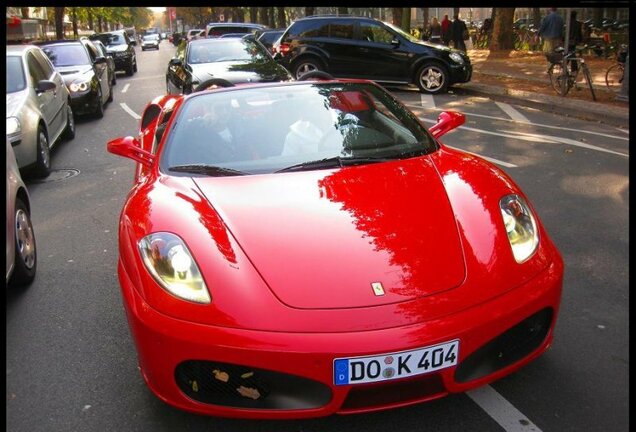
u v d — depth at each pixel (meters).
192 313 2.41
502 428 2.58
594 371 2.95
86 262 4.71
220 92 4.06
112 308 3.89
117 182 7.19
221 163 3.46
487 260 2.59
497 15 24.20
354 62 14.64
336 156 3.46
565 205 5.52
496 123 9.96
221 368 2.38
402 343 2.29
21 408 2.88
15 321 3.76
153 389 2.56
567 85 12.10
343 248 2.60
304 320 2.33
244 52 10.47
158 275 2.56
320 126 3.73
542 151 7.73
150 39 56.50
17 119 6.93
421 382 2.38
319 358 2.28
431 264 2.54
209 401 2.45
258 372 2.34
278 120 3.78
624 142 8.14
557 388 2.83
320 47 14.77
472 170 3.28
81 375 3.13
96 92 12.05
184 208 2.90
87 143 9.80
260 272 2.49
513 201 2.99
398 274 2.48
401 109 4.05
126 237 2.84
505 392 2.81
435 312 2.37
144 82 20.25
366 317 2.34
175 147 3.60
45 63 9.20
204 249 2.60
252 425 2.66
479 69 18.12
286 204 2.92
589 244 4.57
